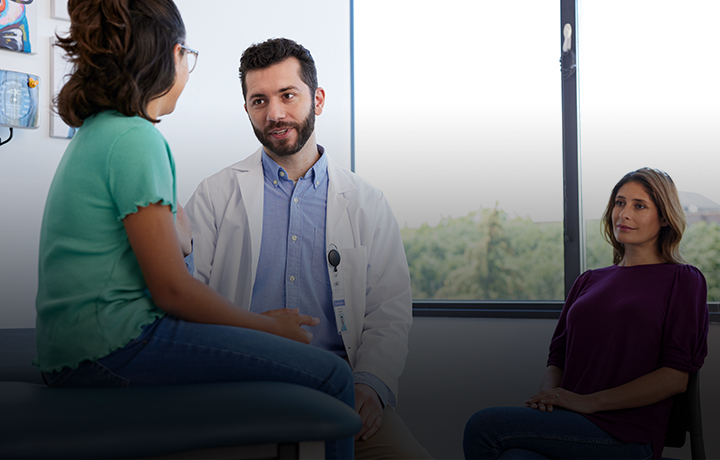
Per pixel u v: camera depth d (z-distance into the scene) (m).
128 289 0.84
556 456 1.38
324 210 1.67
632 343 1.48
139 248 0.81
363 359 1.49
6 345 1.50
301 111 1.59
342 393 0.93
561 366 1.72
